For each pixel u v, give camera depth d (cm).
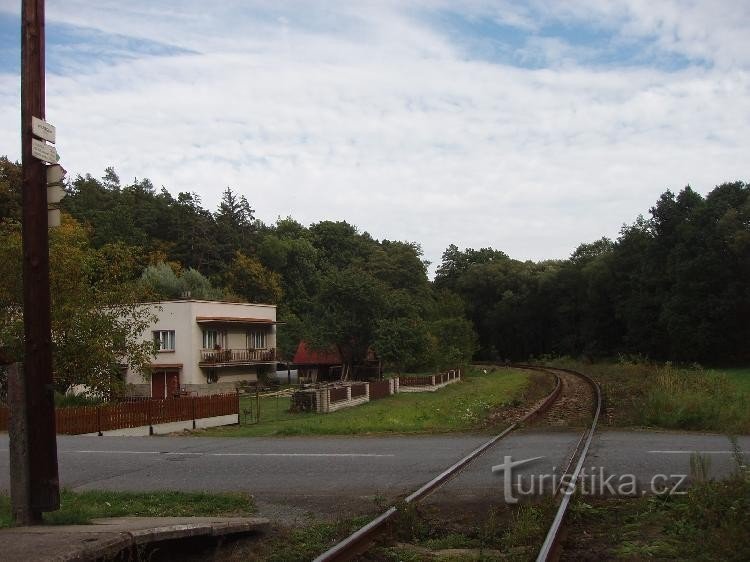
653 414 1909
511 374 6081
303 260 8900
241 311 5428
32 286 857
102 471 1318
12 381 848
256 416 3161
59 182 881
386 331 4691
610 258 8019
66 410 2266
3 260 2684
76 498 1022
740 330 6041
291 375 6600
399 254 9238
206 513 941
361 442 1639
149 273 6372
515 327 9962
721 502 836
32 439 845
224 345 5197
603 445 1439
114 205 8262
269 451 1530
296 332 5462
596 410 2339
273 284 7888
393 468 1245
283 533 833
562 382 4200
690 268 6150
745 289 5903
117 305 2975
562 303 9069
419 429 1911
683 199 6869
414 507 879
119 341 2900
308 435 1873
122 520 857
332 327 4888
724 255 6125
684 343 6212
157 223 8281
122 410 2470
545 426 1902
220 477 1223
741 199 6562
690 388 2512
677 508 861
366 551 736
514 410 2597
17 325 2642
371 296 4872
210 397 2852
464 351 6200
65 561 617
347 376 5012
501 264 10781
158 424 2603
